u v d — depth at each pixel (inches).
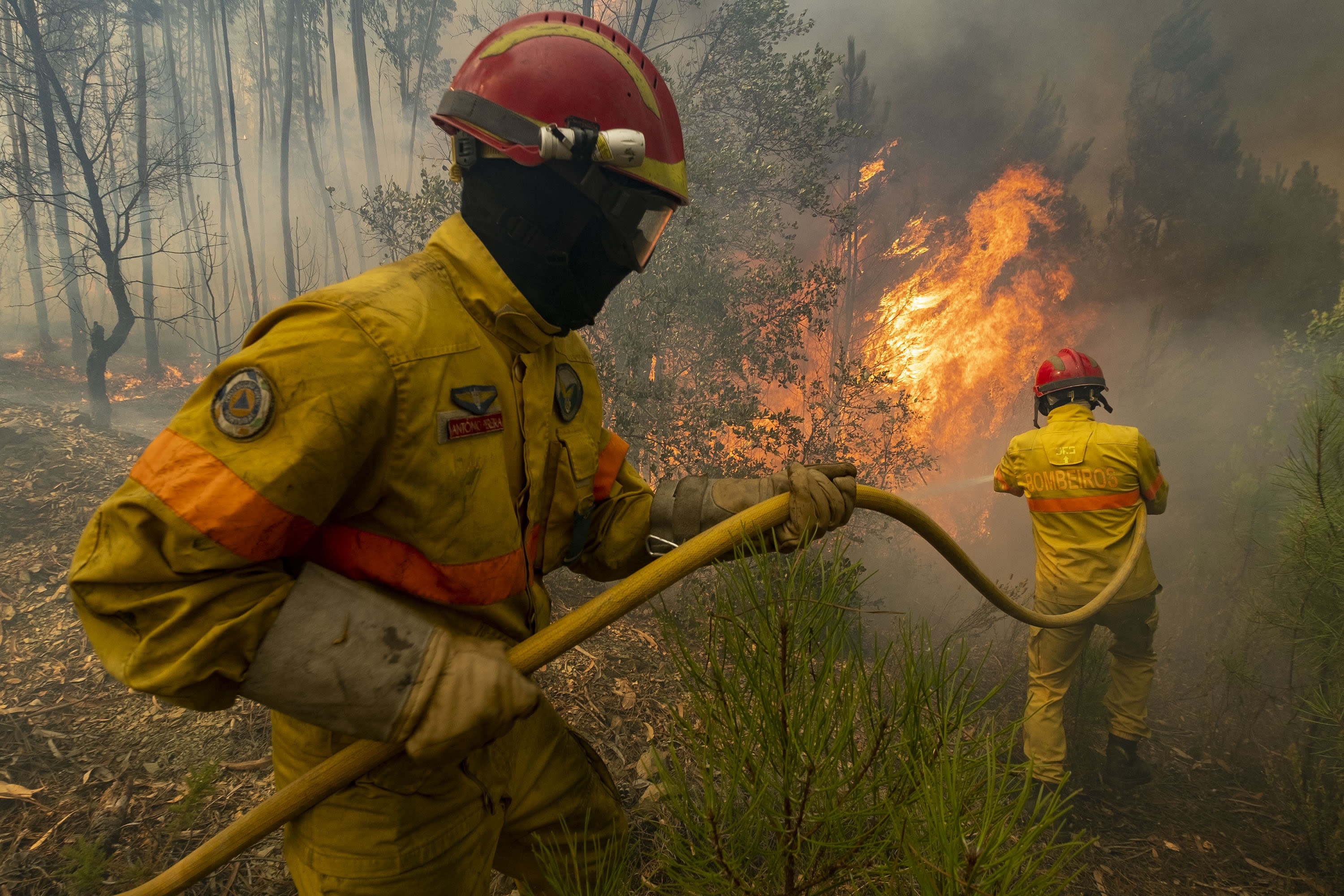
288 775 49.5
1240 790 136.6
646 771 110.9
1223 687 171.3
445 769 48.5
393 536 44.6
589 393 58.0
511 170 45.9
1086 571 128.5
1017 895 33.4
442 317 44.4
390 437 42.1
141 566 36.7
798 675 39.9
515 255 46.4
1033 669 133.6
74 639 144.2
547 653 44.3
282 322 42.0
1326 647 132.6
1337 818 118.0
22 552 173.6
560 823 59.2
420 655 38.7
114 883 87.5
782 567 41.8
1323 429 137.0
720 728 41.2
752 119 293.6
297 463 38.0
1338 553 130.6
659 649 151.9
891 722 39.9
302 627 38.1
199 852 43.3
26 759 108.7
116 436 266.7
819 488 49.1
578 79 45.5
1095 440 128.6
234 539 36.9
